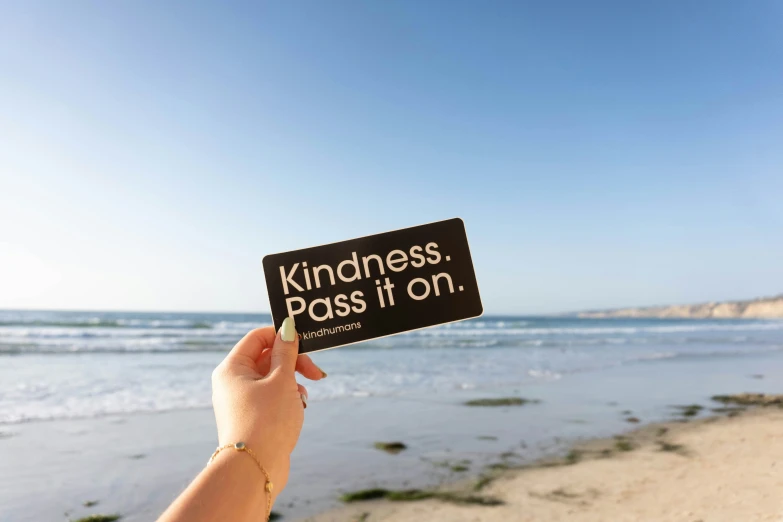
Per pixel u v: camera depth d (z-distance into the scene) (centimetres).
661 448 602
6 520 403
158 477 505
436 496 448
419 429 688
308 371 129
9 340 2041
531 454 579
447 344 2467
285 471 100
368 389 1007
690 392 1017
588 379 1185
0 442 604
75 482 488
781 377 1259
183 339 2330
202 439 639
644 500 427
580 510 411
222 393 106
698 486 455
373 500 439
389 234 142
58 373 1183
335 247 139
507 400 898
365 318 135
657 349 2188
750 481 461
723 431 686
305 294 134
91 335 2444
